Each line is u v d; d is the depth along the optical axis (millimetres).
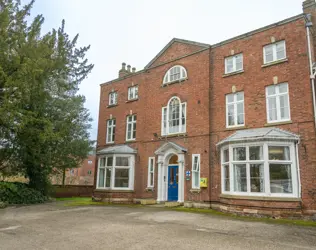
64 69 19859
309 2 15586
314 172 12328
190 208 15664
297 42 14180
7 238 8047
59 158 23781
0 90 15172
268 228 9773
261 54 15391
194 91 17922
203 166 16359
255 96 15164
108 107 24000
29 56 15719
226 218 12109
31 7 18281
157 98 20141
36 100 16906
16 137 17453
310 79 13375
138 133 20828
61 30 21516
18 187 19938
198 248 6934
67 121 20562
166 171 18625
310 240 7988
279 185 12711
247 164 13484
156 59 21219
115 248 6906
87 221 11117
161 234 8531
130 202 19547
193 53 18547
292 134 13219
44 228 9594
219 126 16281
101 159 21641
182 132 17938
